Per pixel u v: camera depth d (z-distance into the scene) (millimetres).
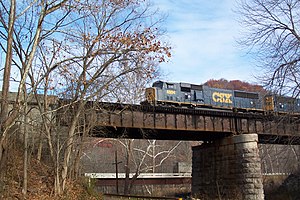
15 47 19703
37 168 25266
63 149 26422
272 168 57125
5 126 16453
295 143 23438
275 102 17750
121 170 73438
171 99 40500
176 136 40469
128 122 32594
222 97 44125
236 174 35188
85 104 26625
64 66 23531
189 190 57000
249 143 34812
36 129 25219
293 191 45469
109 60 24094
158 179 58719
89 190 26172
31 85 22312
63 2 18906
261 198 32938
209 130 36812
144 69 25891
